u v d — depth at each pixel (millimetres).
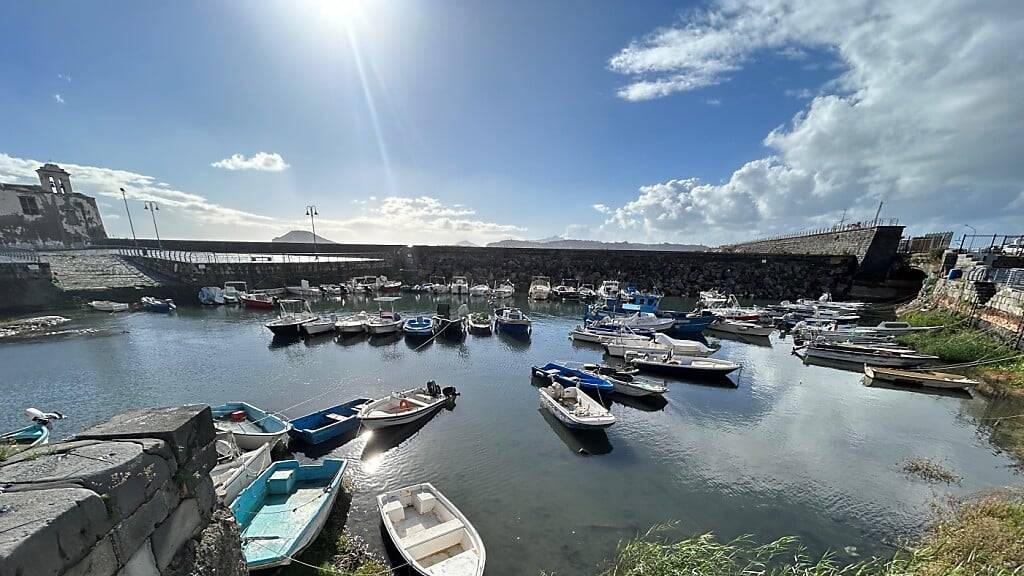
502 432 14219
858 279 40125
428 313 37406
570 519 10008
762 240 66062
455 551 8258
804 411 16219
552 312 38125
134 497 3359
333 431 13172
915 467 12211
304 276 49906
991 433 14336
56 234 63375
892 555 8938
